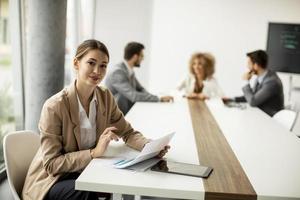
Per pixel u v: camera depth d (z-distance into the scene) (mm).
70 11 4883
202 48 5293
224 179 1569
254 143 2234
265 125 2807
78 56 1800
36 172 1792
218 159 1863
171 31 5301
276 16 5168
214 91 4520
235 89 5336
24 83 3486
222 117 3061
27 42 3291
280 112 3500
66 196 1695
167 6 5258
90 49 1765
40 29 3186
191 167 1678
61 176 1741
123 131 2080
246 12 5184
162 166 1676
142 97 3680
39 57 3227
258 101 3807
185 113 3156
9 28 3346
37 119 3311
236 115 3184
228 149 2066
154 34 5332
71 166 1688
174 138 2262
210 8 5207
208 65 4527
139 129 2502
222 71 5320
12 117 3523
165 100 3750
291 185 1537
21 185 1884
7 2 3285
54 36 3225
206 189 1442
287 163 1851
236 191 1439
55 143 1727
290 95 5293
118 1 5379
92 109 1896
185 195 1429
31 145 1997
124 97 3764
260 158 1920
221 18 5219
